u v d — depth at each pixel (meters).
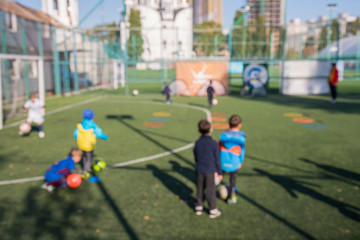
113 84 32.69
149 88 30.16
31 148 8.80
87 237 4.27
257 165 7.23
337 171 6.81
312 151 8.33
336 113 14.62
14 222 4.68
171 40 60.81
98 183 6.20
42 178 6.49
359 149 8.50
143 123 12.49
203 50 43.69
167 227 4.53
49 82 25.50
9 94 19.48
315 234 4.36
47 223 4.65
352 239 4.23
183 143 9.28
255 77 23.34
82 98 21.92
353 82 34.88
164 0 59.41
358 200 5.41
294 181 6.26
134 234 4.35
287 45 43.50
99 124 12.28
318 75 23.78
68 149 8.68
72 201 5.39
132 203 5.31
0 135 10.45
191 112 15.37
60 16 31.95
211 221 4.70
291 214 4.92
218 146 4.73
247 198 5.50
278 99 20.73
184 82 23.58
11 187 6.00
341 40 42.16
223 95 23.55
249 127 11.50
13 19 20.45
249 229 4.48
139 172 6.81
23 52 21.52
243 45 40.34
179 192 5.76
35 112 9.96
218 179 4.73
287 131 10.81
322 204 5.27
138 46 54.09
